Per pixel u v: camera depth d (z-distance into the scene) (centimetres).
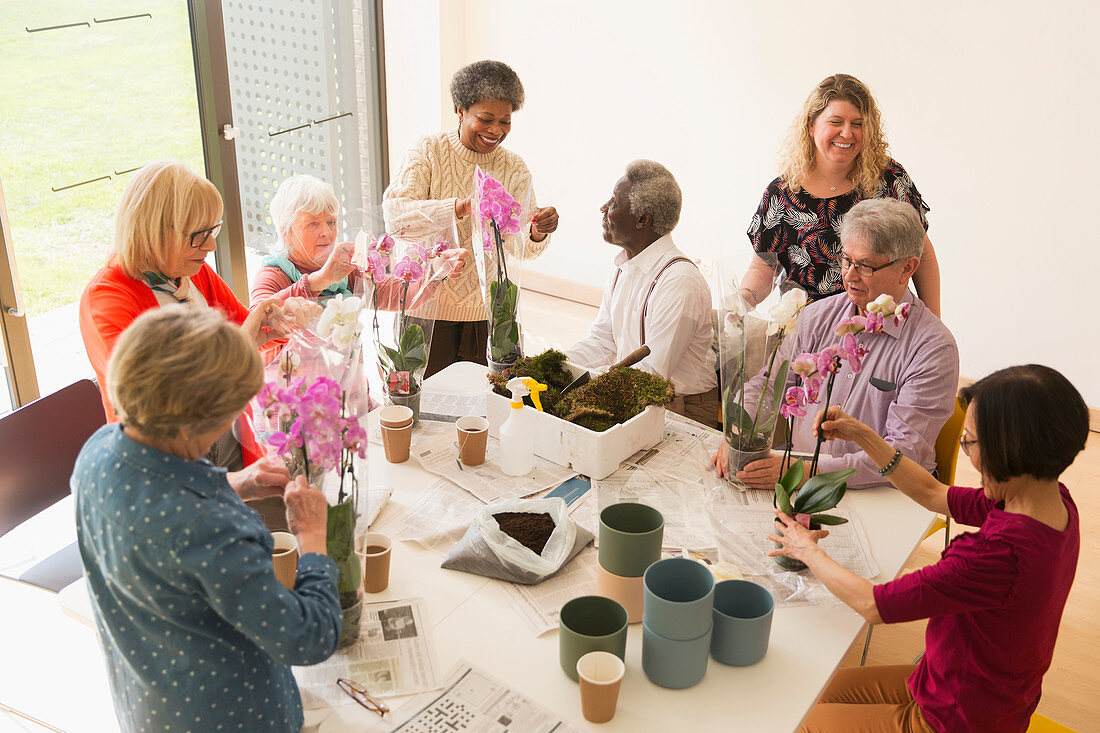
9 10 296
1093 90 369
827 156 279
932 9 395
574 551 172
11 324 314
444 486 197
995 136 396
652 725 135
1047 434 136
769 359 190
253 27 408
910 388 212
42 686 189
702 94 467
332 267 237
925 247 295
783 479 175
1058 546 142
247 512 118
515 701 138
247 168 426
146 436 109
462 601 161
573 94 506
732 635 145
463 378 254
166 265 196
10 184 309
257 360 112
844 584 154
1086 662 263
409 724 133
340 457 139
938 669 156
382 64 512
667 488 199
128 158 356
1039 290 405
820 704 175
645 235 256
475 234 231
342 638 147
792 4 428
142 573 110
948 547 149
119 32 337
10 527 215
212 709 119
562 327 497
